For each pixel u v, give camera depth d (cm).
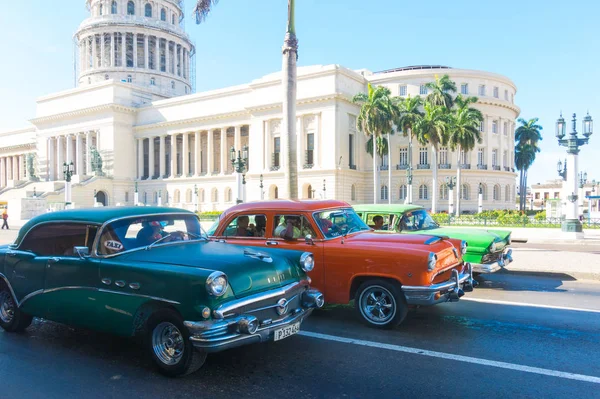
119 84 6869
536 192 10656
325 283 674
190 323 443
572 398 432
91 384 468
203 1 1472
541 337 615
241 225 761
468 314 739
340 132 5206
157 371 499
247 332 455
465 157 5691
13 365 523
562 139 2223
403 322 691
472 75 5666
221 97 6225
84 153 7519
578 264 1182
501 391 446
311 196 5309
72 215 584
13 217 4594
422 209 1011
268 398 433
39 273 590
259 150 5678
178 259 506
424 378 478
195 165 6450
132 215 576
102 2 7988
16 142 8800
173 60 8319
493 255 929
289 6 1431
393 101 4650
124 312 502
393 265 627
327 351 562
